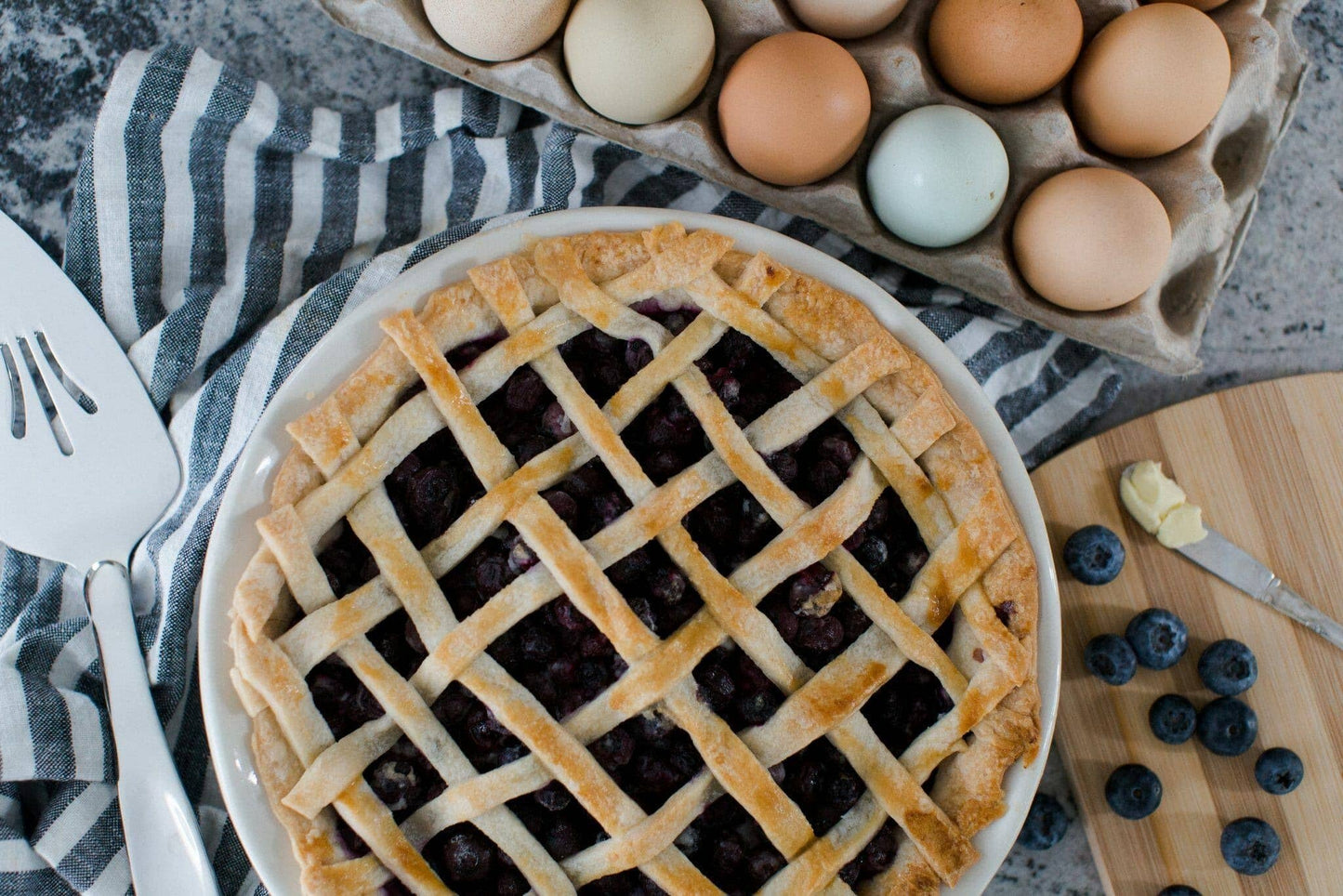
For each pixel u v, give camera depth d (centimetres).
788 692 57
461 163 67
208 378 65
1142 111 62
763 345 59
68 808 62
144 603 64
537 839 57
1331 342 70
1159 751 66
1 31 66
